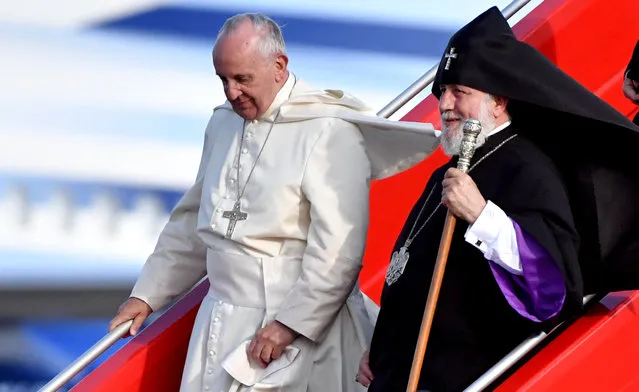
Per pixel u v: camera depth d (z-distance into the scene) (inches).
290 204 565.9
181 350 627.8
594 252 502.3
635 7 709.3
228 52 562.6
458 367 504.4
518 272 483.2
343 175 565.0
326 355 568.7
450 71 510.3
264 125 579.5
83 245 1526.8
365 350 568.1
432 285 495.5
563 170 510.9
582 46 708.0
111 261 1519.4
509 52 506.6
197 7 1578.5
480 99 506.6
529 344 497.4
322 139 568.7
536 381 503.8
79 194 1540.4
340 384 565.9
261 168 573.6
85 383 612.1
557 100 496.1
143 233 1542.8
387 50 1537.9
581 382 509.7
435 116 684.1
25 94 1544.0
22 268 1481.3
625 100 709.9
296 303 557.6
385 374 521.0
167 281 620.7
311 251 559.2
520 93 499.8
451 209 486.3
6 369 1432.1
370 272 684.7
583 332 515.5
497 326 504.1
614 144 506.9
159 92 1557.6
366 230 568.7
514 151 505.7
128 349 623.8
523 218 482.9
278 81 575.5
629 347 516.4
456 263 506.6
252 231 569.0
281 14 1539.1
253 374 561.9
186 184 1565.0
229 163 586.6
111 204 1528.1
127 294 1508.4
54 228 1526.8
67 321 1481.3
